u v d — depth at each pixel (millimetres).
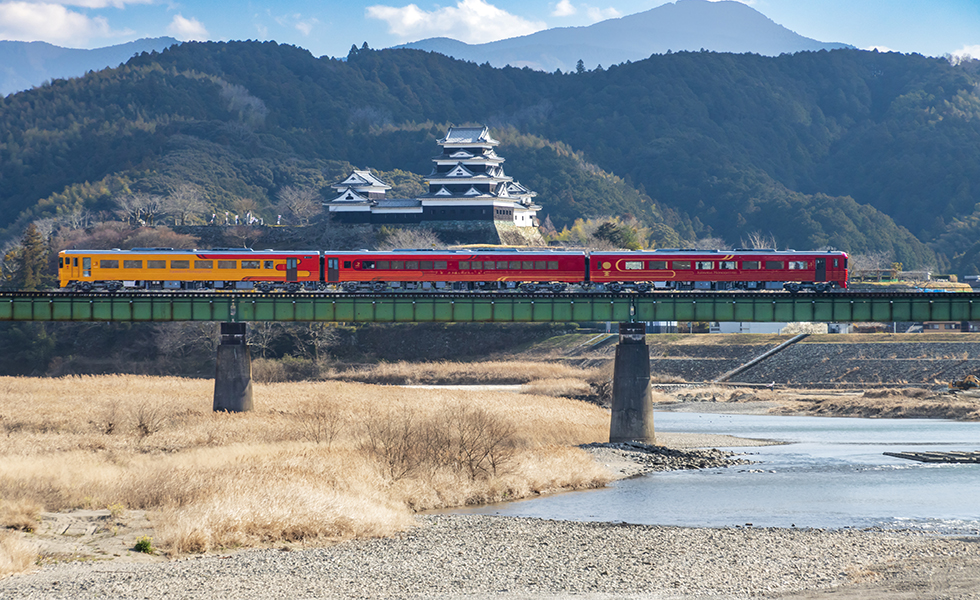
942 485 47031
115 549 29859
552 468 47438
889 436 71812
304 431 57438
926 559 30797
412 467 44031
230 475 38406
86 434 57969
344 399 78875
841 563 30281
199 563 28766
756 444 66000
